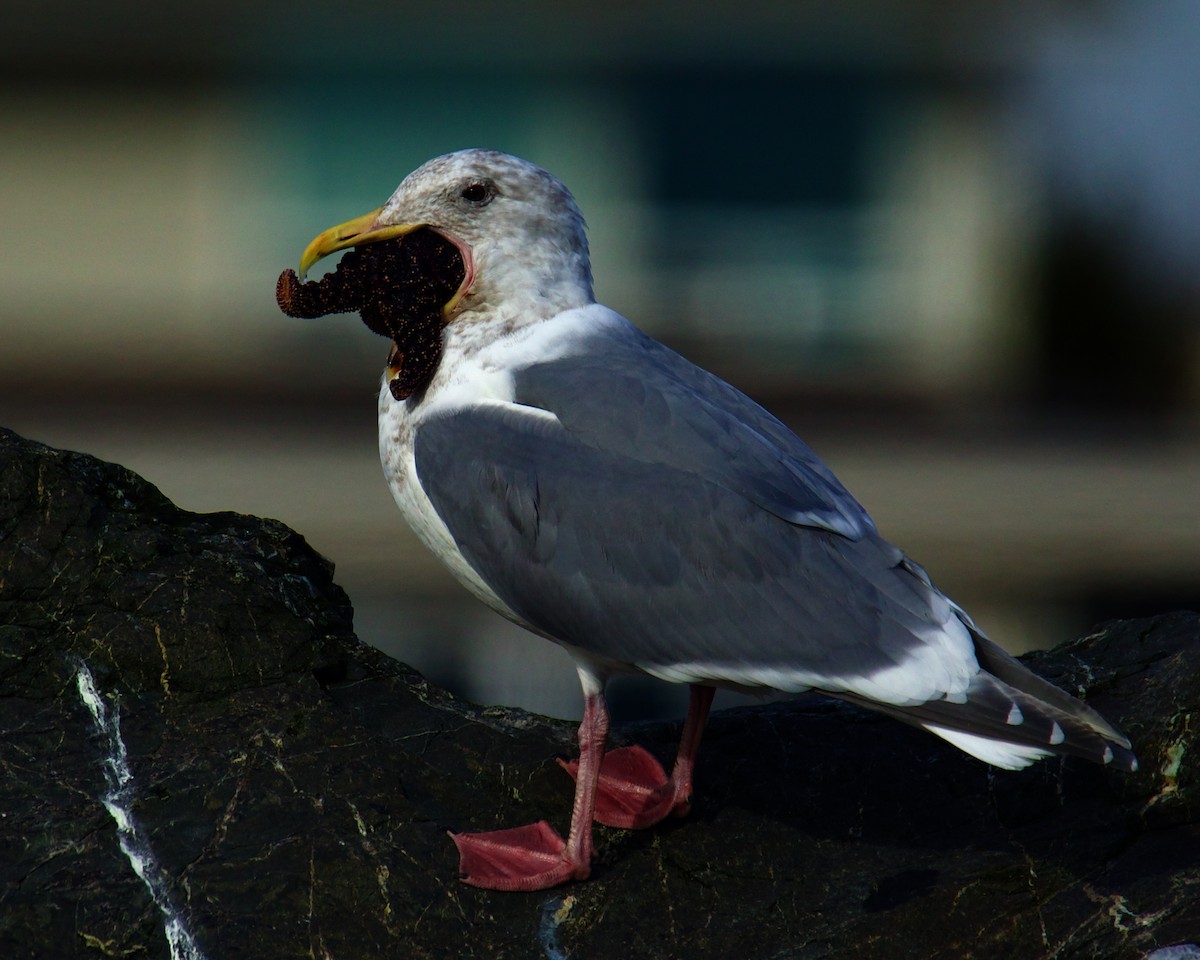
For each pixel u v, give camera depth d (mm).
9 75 29766
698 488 8484
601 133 30344
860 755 9852
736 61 29688
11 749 8938
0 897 8125
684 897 8672
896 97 30141
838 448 25797
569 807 9273
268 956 8031
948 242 30594
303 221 30719
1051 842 8984
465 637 19703
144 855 8414
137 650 9391
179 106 30141
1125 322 30500
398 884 8430
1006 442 26172
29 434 25547
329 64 30000
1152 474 24141
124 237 30500
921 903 8547
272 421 26828
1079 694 9867
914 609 8234
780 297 30891
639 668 8570
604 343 9242
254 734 9195
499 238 9258
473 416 8992
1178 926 8008
